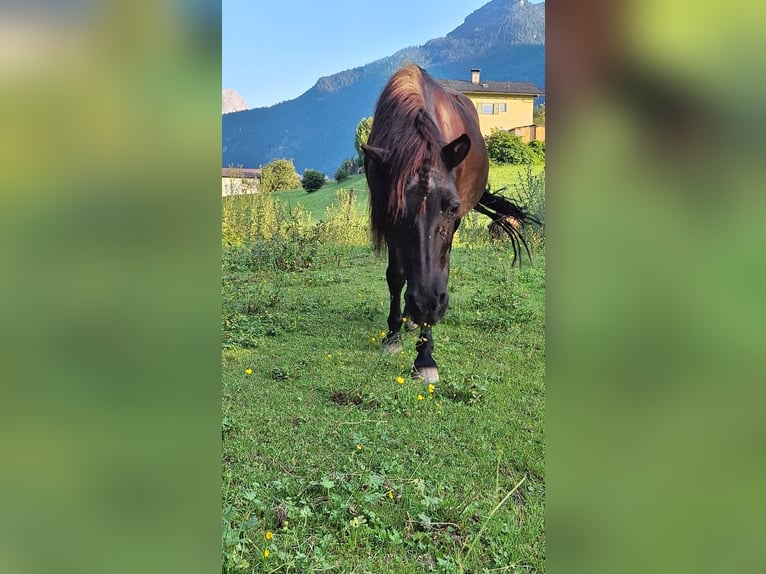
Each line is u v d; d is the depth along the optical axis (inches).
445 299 150.3
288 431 137.7
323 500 110.1
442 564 91.0
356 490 111.1
